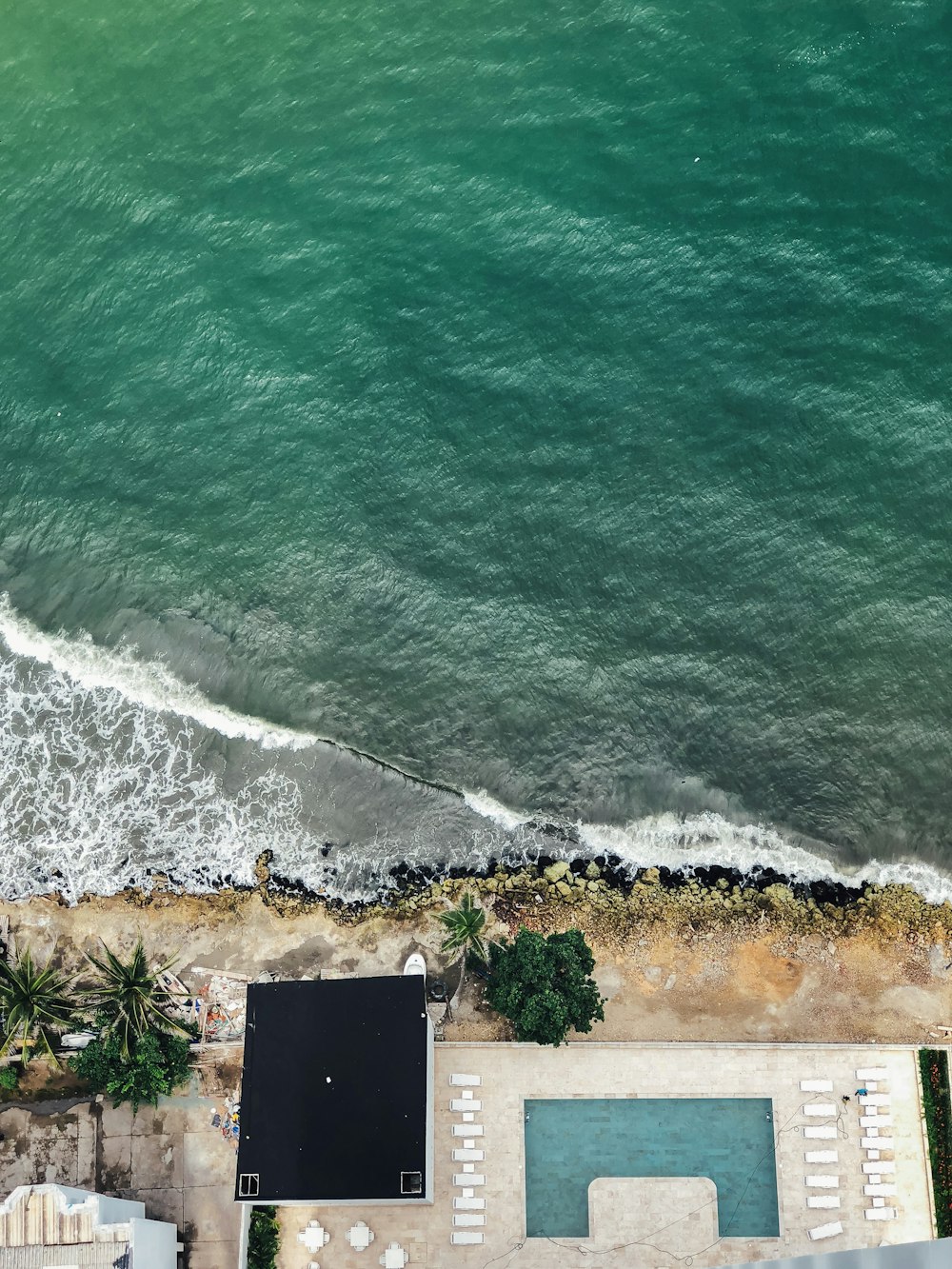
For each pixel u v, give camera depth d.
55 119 80.25
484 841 63.69
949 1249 32.38
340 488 71.31
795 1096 55.25
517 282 75.62
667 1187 53.97
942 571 68.31
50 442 72.88
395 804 64.62
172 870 62.72
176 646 67.94
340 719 66.62
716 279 75.06
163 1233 52.19
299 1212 53.56
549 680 67.25
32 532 70.81
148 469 72.19
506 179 77.88
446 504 70.88
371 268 76.06
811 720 66.06
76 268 76.75
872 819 63.91
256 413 73.19
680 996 58.91
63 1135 56.19
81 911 61.66
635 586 68.94
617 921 60.97
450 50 81.19
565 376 73.38
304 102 80.38
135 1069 54.75
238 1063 57.16
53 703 66.62
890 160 76.69
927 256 74.62
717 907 61.47
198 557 70.12
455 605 68.81
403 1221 53.34
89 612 68.75
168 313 75.44
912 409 71.56
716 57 79.50
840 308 74.00
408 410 72.81
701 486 70.75
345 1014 52.22
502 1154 54.41
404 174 78.25
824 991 59.12
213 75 81.31
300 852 63.22
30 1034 56.50
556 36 80.94
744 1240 53.12
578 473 71.19
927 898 62.00
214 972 59.84
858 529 69.44
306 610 68.88
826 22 79.25
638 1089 55.41
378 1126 50.47
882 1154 54.38
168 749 65.69
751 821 64.00
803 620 67.88
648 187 77.31
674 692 66.81
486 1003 57.91
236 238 77.06
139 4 83.06
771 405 72.12
